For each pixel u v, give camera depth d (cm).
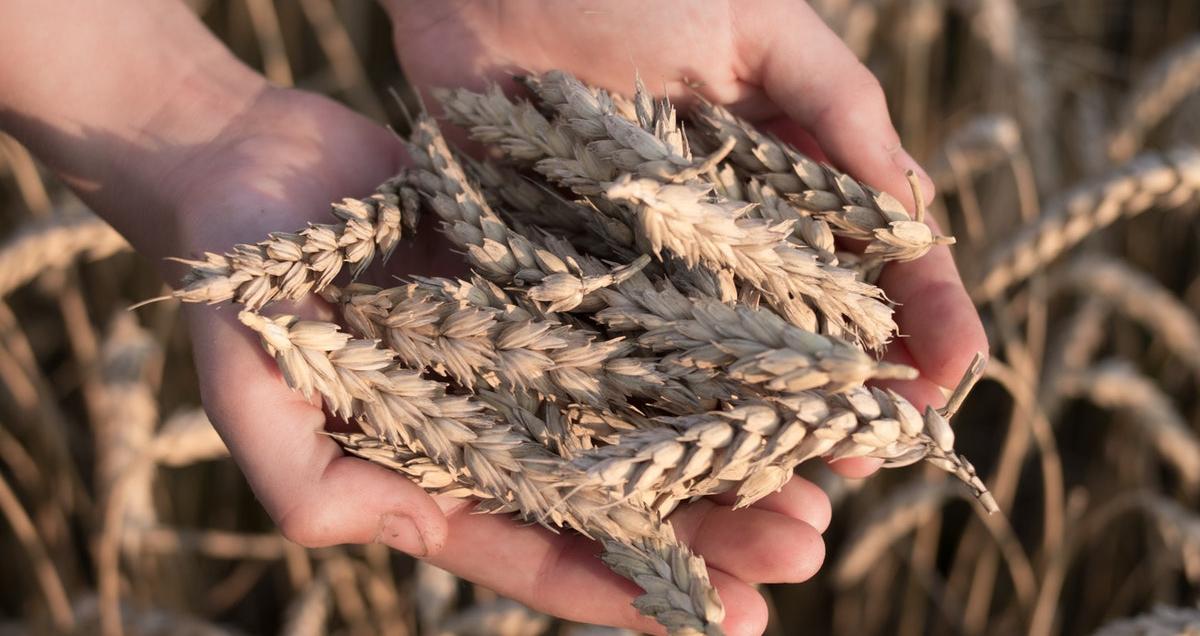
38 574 48
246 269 32
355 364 33
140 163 40
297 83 67
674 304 32
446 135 43
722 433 30
